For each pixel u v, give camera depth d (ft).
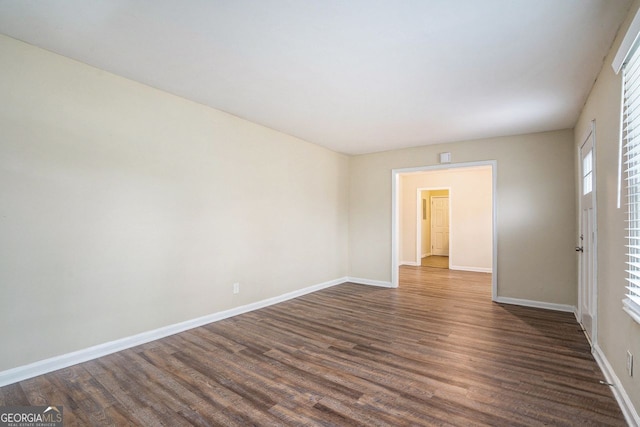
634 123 5.87
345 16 6.42
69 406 6.68
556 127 13.88
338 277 19.43
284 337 10.59
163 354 9.23
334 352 9.42
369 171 19.51
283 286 15.35
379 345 9.95
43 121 8.04
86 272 8.79
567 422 6.17
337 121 13.35
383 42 7.38
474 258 24.62
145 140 10.08
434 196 34.60
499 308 14.17
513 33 6.96
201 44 7.63
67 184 8.45
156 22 6.77
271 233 14.67
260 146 14.08
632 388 6.09
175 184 10.89
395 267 18.48
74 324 8.57
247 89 10.26
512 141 15.23
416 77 9.18
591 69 8.50
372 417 6.34
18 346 7.66
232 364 8.63
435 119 12.92
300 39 7.31
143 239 10.03
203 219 11.76
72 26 6.98
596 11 6.17
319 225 17.81
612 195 7.41
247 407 6.67
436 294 16.80
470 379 7.83
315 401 6.89
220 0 5.99
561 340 10.38
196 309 11.55
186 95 10.85
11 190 7.57
